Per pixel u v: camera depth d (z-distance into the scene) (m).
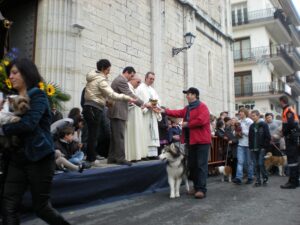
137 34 10.83
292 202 5.55
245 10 28.23
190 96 6.09
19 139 2.78
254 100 27.52
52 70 7.80
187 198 5.85
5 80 4.82
